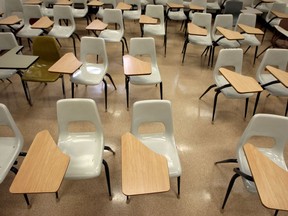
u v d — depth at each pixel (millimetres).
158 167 1486
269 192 1354
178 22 6453
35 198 2018
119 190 2125
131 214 1946
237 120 3018
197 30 3871
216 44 4016
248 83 2506
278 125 1846
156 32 4277
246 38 4203
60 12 4176
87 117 1980
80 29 5660
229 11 5289
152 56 3166
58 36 3977
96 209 1970
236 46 3965
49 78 2916
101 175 2250
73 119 1984
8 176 2186
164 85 3689
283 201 1310
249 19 4289
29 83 3611
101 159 1866
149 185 1369
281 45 4230
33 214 1910
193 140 2684
